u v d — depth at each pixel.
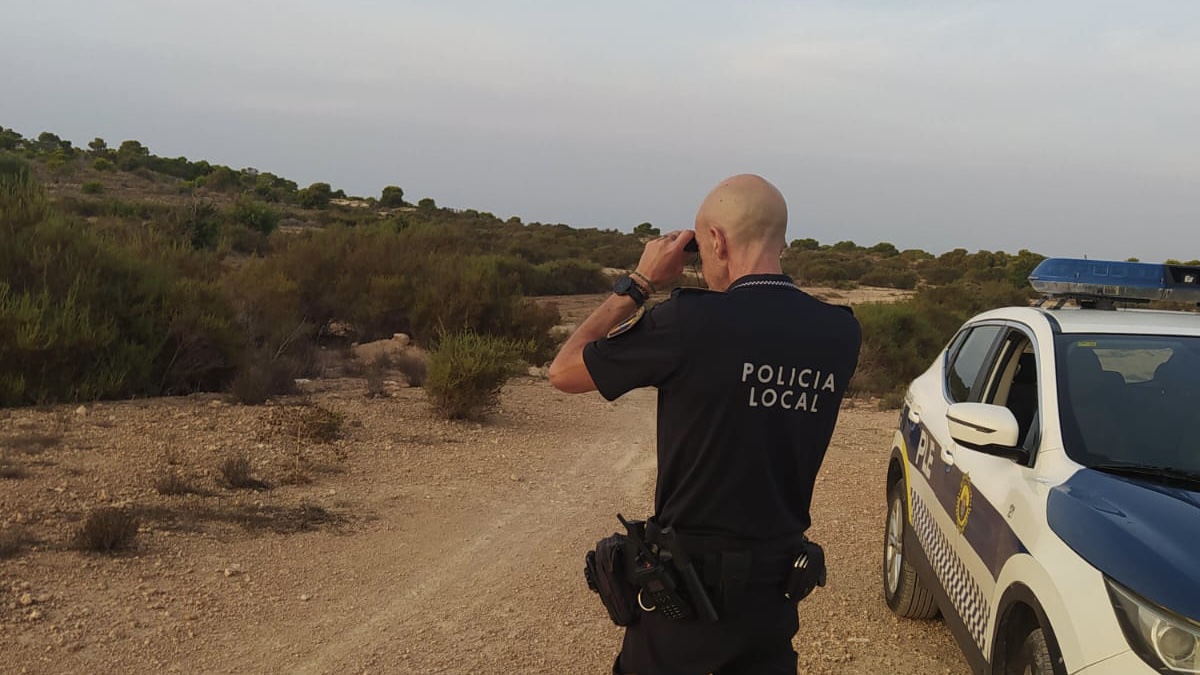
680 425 2.49
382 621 5.29
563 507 8.09
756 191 2.58
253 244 40.09
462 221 94.00
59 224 11.92
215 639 4.88
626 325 2.51
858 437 12.50
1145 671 2.66
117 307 11.59
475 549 6.75
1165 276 4.71
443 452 9.99
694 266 2.80
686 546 2.50
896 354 23.83
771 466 2.49
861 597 5.95
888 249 104.12
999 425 3.79
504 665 4.73
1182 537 2.93
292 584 5.77
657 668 2.56
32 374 10.28
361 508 7.60
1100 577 2.93
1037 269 4.97
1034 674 3.25
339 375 15.49
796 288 2.62
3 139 88.06
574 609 5.57
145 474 7.72
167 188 75.06
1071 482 3.48
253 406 11.20
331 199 103.38
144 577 5.61
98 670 4.41
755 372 2.44
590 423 12.83
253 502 7.41
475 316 20.00
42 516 6.43
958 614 4.24
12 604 5.01
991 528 3.85
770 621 2.54
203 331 12.12
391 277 21.12
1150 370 4.12
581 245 77.12
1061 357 4.18
